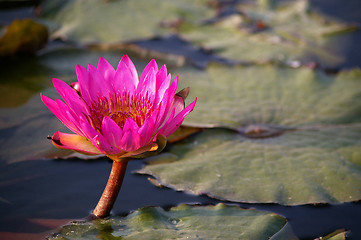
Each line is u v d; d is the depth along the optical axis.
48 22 3.86
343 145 2.43
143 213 1.84
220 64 3.30
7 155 2.22
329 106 2.82
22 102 2.71
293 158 2.32
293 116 2.72
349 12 4.51
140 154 1.62
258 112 2.74
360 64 3.52
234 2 4.77
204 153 2.36
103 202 1.80
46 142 2.36
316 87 3.02
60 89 1.66
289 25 4.20
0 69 3.12
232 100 2.86
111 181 1.76
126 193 2.04
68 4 4.07
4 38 3.13
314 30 4.07
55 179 2.10
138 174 2.20
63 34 3.64
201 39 3.90
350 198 2.05
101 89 1.78
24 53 3.27
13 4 4.08
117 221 1.80
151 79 1.79
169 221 1.82
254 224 1.81
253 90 2.98
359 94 2.92
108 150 1.56
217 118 2.65
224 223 1.81
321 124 2.64
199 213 1.88
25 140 2.35
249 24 4.13
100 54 3.46
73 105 1.64
